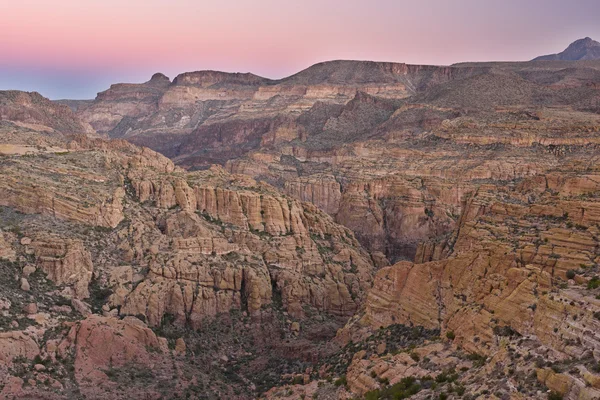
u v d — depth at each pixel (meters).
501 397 51.91
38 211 114.94
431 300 87.38
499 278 74.25
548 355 53.94
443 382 62.56
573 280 68.94
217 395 90.75
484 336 66.81
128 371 87.94
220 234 127.62
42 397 76.06
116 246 116.56
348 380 76.31
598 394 45.91
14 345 80.19
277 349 106.38
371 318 96.81
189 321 108.56
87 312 98.44
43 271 101.38
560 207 104.69
